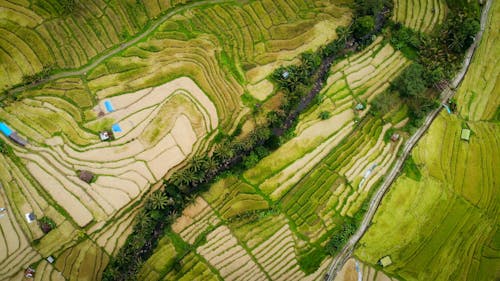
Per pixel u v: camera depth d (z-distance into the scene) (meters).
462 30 37.28
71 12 34.47
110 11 35.22
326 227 35.81
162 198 32.78
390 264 36.00
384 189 36.81
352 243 35.84
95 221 32.75
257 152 35.38
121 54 35.03
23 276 31.38
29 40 33.62
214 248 34.41
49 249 31.89
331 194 36.25
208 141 34.91
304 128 36.88
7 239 31.41
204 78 35.59
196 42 36.06
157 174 33.75
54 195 32.38
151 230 33.28
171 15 36.41
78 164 32.97
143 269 33.41
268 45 37.00
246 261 34.56
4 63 33.19
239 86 36.00
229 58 36.38
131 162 33.59
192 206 34.66
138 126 34.06
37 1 34.16
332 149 37.12
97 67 34.50
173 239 34.16
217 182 35.19
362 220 36.09
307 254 35.28
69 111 33.50
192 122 34.78
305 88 36.44
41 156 32.66
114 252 32.81
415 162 37.44
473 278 36.28
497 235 37.09
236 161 35.50
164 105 34.66
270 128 35.91
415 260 36.19
